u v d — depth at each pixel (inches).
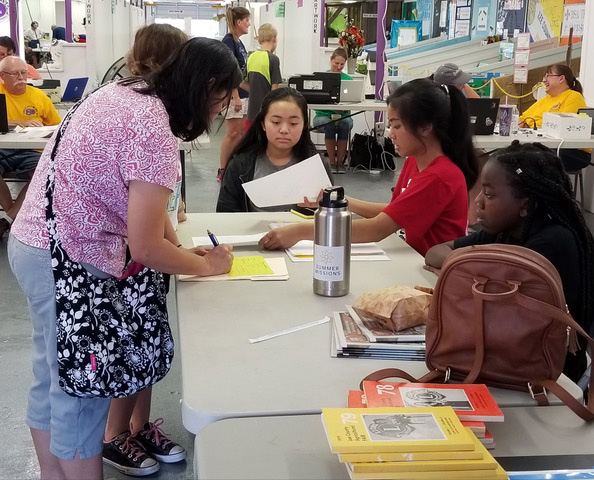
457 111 84.0
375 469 34.5
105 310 54.7
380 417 38.2
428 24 445.4
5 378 112.0
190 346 52.2
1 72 208.1
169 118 54.7
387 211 82.0
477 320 44.7
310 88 264.8
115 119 51.9
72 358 53.7
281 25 373.1
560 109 226.8
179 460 88.4
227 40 286.7
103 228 53.9
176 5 913.5
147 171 51.8
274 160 112.7
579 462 37.9
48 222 53.4
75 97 269.3
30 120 205.5
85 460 58.7
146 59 73.4
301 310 60.2
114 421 86.7
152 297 57.2
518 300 43.7
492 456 37.4
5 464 88.7
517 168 59.9
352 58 339.6
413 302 53.7
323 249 62.9
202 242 82.0
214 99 55.9
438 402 41.6
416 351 51.1
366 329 53.8
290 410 43.1
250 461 37.5
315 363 49.8
